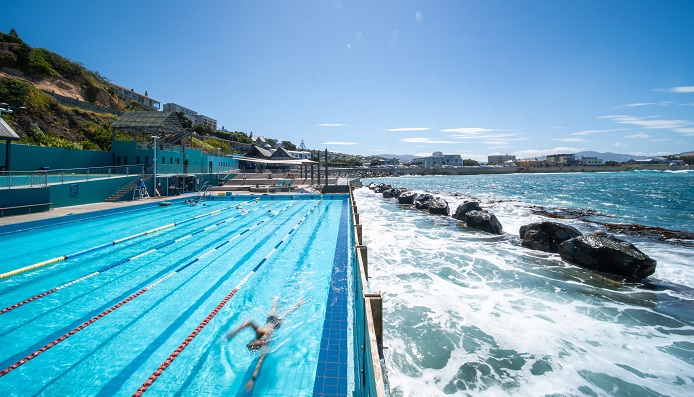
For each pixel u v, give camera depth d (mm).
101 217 18219
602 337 6562
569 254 11398
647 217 21859
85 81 54094
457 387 5008
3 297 7188
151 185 26984
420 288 8859
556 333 6676
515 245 13727
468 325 6895
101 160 29188
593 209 26000
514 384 5098
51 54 50750
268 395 4066
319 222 16797
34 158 23859
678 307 8023
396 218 20844
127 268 9266
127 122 30500
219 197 27984
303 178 44750
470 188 54562
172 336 5484
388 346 6055
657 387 5094
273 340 5352
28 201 17438
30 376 4414
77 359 4816
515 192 44281
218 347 5148
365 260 7004
